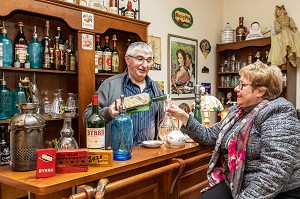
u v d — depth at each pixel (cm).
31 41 229
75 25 231
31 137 113
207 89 431
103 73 264
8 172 112
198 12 417
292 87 375
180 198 159
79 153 112
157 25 353
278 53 363
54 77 249
